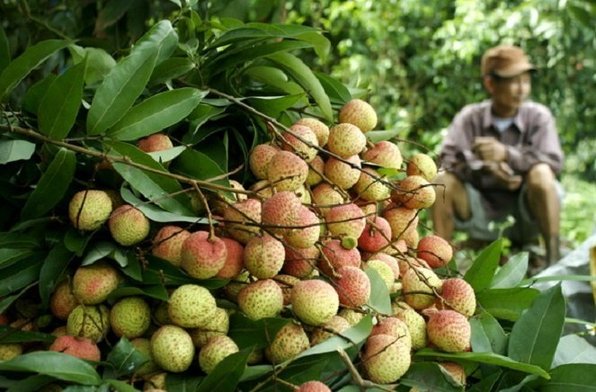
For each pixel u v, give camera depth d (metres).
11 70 1.13
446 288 1.21
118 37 2.37
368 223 1.26
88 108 1.19
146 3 2.24
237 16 1.89
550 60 5.73
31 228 1.14
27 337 1.04
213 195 1.16
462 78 6.38
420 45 6.46
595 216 5.63
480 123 3.90
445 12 6.47
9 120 1.17
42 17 2.41
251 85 1.46
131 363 1.00
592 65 5.98
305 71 1.37
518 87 3.77
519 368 1.08
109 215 1.11
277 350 1.03
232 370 0.95
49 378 0.94
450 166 3.79
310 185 1.27
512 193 3.82
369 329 1.05
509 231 3.92
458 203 3.83
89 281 1.06
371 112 1.36
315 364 1.02
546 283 1.84
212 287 1.08
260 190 1.14
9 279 1.10
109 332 1.10
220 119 1.34
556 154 3.76
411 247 1.39
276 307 1.07
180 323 1.03
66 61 2.26
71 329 1.06
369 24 6.05
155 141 1.21
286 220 1.06
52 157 1.14
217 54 1.35
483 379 1.13
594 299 1.67
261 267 1.06
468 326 1.14
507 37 5.86
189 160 1.20
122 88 1.14
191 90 1.20
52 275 1.08
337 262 1.15
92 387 0.94
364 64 6.05
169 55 1.26
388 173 1.31
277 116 1.34
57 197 1.11
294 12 5.99
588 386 1.09
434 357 1.14
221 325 1.06
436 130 6.38
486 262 1.32
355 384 1.04
